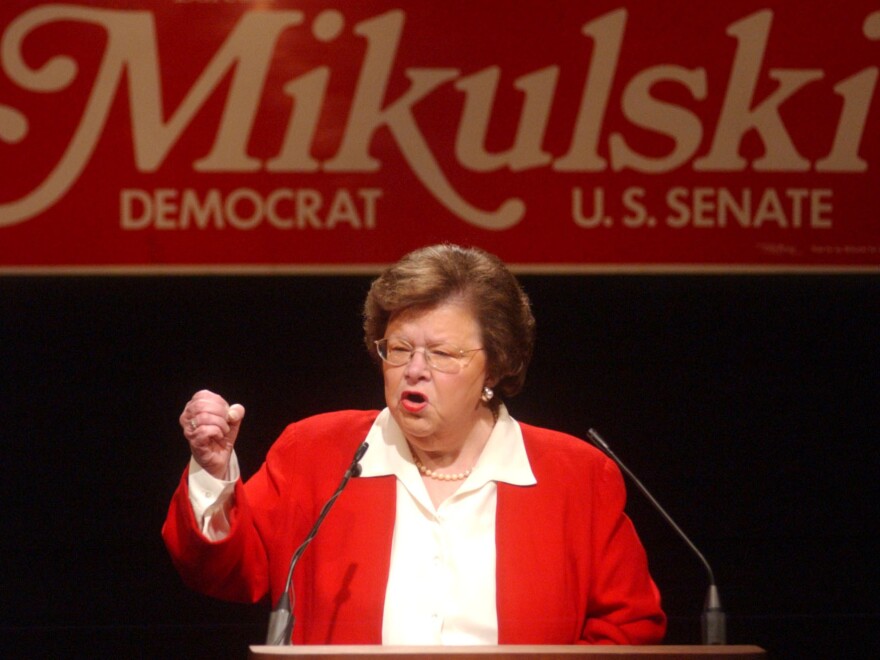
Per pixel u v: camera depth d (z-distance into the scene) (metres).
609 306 13.48
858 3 12.66
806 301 13.47
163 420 13.34
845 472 13.62
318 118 12.67
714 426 13.55
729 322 13.51
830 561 13.62
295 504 7.48
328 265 12.69
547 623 7.12
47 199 12.55
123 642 13.18
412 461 7.51
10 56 12.48
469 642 7.02
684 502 13.53
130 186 12.59
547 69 12.69
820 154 12.73
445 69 12.68
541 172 12.71
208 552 6.87
